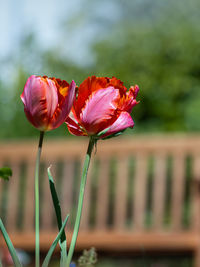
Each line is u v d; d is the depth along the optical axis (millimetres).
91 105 1051
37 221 1011
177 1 14070
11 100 9461
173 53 12266
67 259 1034
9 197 6113
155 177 5812
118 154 5941
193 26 13125
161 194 5777
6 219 6262
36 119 1029
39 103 1020
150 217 6445
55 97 1026
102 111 1046
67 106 1024
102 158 5992
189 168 7531
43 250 5836
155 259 6062
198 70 12055
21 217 7129
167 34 12633
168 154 5840
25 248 5867
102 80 1064
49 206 5984
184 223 7262
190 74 12008
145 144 5871
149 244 5645
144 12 15047
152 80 11492
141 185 5836
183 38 12328
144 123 10625
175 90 11273
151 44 12508
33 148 6156
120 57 12508
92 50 12844
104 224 5836
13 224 6051
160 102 10898
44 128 1037
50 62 11484
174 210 5691
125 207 5867
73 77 11930
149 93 10930
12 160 6176
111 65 12430
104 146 5984
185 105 10906
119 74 11930
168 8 14211
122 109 1069
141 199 5820
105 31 14773
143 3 15023
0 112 9383
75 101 1068
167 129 10453
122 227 5805
